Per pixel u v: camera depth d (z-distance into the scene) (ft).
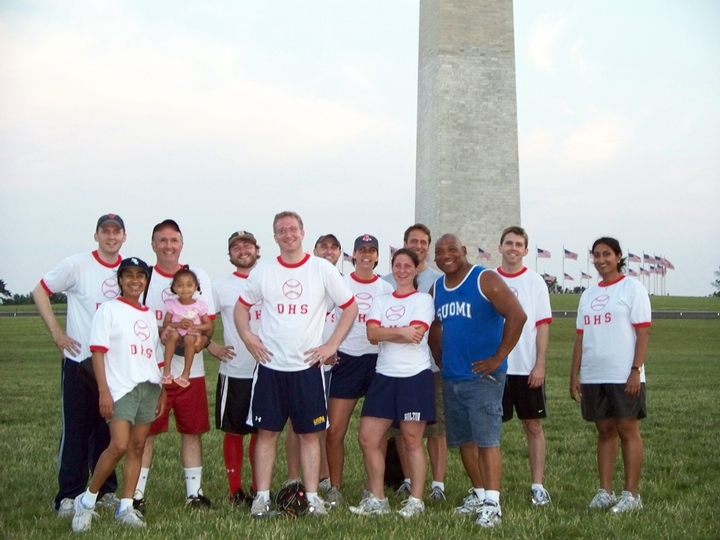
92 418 18.54
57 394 38.99
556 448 26.27
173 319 18.31
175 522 16.17
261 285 17.83
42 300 18.26
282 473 22.67
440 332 18.66
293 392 17.47
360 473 22.90
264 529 15.58
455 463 24.64
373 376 19.88
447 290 18.33
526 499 19.44
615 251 19.29
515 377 19.89
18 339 83.92
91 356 17.43
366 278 20.49
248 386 19.16
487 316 17.74
